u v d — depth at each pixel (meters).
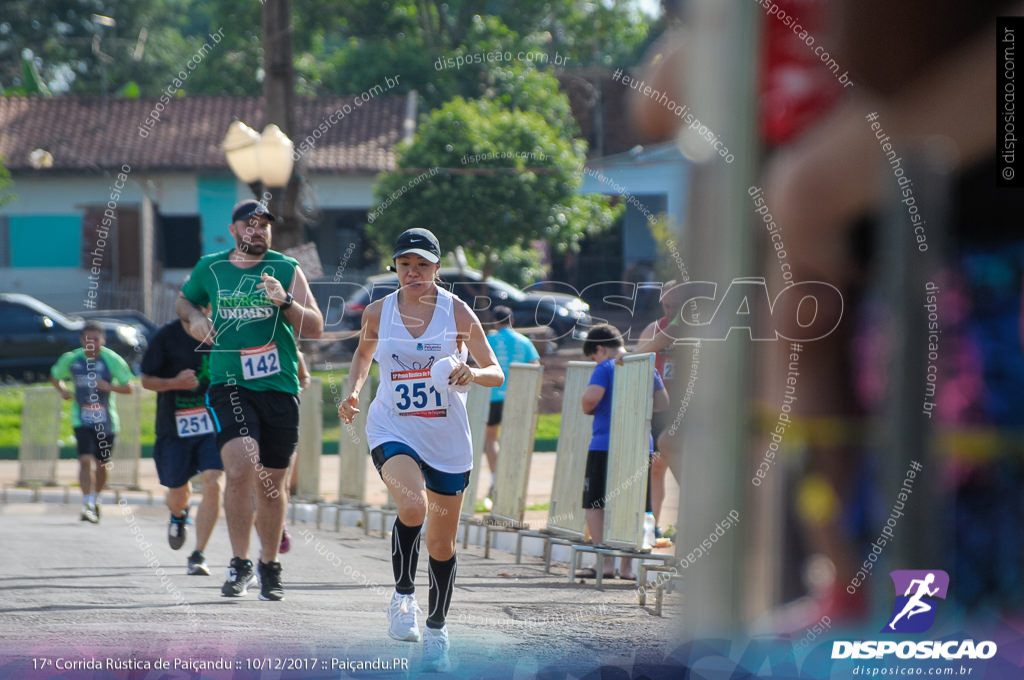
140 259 73.12
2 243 74.06
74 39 123.06
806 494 9.68
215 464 23.44
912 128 8.56
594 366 22.83
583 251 37.62
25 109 80.38
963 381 9.20
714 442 6.32
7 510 38.66
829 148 8.78
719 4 6.23
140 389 38.50
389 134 65.38
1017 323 9.17
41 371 67.00
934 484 5.70
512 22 62.12
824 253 9.02
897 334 5.68
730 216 6.19
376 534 29.62
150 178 74.62
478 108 43.16
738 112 6.15
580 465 22.84
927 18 8.45
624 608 16.98
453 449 15.41
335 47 100.81
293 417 19.92
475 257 43.22
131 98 83.56
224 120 79.06
